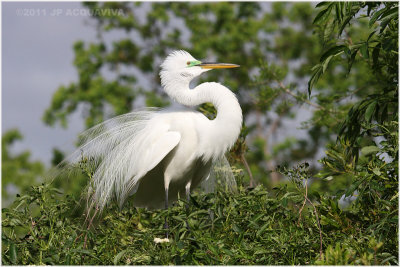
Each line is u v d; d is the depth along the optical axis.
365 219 7.29
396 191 7.08
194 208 6.78
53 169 9.34
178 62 9.84
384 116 9.26
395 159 7.24
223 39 23.27
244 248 6.55
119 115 10.15
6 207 7.56
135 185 9.34
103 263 6.76
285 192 7.35
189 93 9.68
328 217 7.12
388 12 7.95
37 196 7.41
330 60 8.46
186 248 6.29
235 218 7.09
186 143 9.40
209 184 10.45
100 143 9.58
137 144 9.34
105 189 8.95
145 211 9.27
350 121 9.45
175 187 10.10
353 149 9.12
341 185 9.80
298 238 6.84
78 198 8.95
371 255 5.62
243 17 25.55
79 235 7.47
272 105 15.73
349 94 14.99
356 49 8.85
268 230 6.86
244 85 21.88
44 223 7.28
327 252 5.75
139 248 7.01
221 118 9.20
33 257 6.86
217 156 9.43
